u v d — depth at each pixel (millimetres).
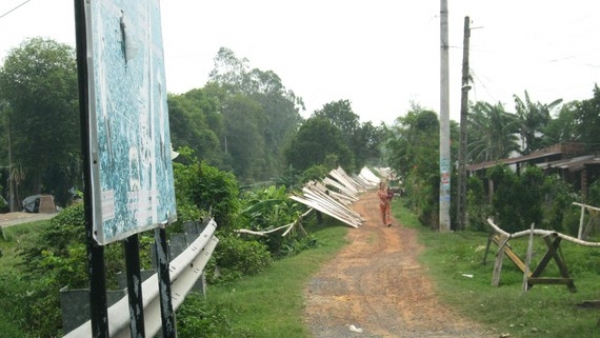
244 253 12359
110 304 5199
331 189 38562
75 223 10250
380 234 21328
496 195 19734
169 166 4676
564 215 18938
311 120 52781
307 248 18594
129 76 3484
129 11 3535
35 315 6988
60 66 43156
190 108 54531
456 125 42625
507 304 8836
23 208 41375
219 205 13078
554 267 11820
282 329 7734
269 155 76812
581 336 6844
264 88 87000
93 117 2760
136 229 3490
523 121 40250
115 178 3072
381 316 8977
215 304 8734
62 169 45531
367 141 66500
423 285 11211
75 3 2746
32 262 9758
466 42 21703
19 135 42562
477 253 14117
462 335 7699
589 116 28812
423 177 24766
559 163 25750
